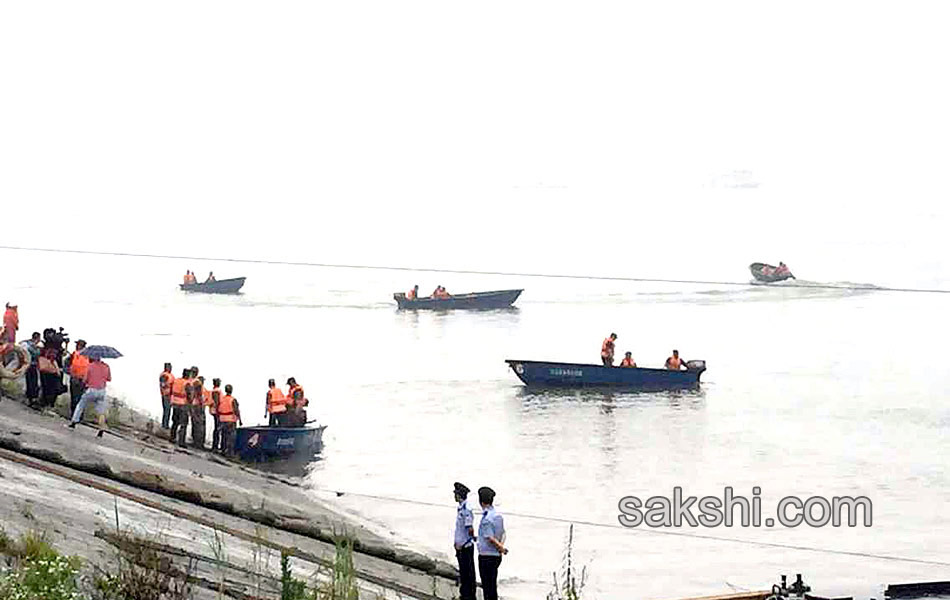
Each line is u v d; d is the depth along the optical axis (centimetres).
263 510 3278
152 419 5172
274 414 5162
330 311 13650
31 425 3888
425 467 5559
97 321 12206
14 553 1880
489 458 5909
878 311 14625
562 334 12075
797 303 15575
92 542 2202
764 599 2722
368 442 6191
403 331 11888
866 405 7988
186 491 3275
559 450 6184
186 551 2297
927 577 3841
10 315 4428
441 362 9750
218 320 12481
